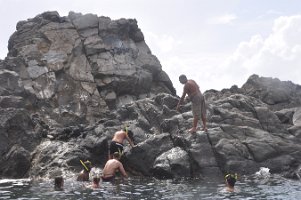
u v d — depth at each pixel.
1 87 20.67
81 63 24.61
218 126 17.08
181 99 16.98
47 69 23.47
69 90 23.42
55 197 11.59
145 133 17.77
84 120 22.56
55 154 16.88
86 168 15.03
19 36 25.53
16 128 17.45
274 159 16.08
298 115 19.62
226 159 15.70
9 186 13.88
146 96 25.53
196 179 15.02
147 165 16.03
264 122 18.28
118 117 19.31
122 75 24.67
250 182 14.05
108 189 12.94
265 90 23.58
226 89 24.31
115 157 15.27
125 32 27.38
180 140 16.25
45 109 22.08
